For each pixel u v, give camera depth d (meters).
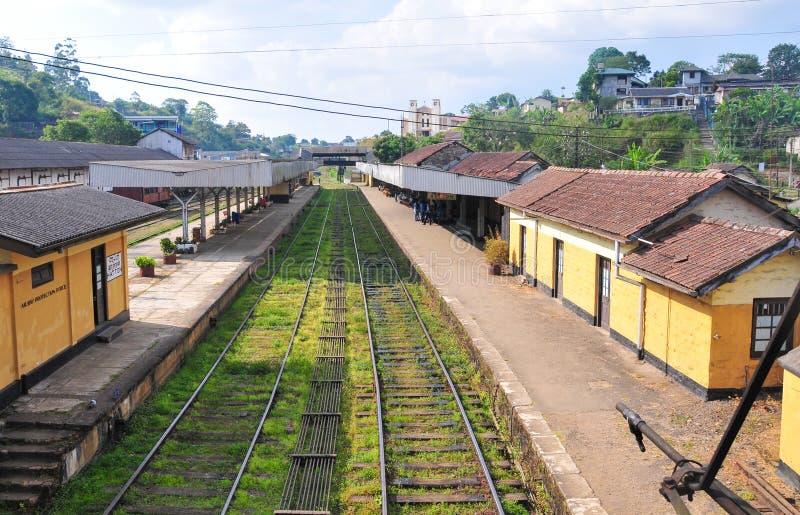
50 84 123.44
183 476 9.27
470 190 26.28
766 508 7.80
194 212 46.34
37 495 8.38
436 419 11.41
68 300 12.70
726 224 12.34
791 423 8.38
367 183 95.31
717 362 10.98
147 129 111.56
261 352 15.21
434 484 9.05
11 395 10.50
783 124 61.97
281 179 40.34
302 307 19.38
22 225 10.85
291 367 14.11
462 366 14.37
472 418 11.47
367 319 17.98
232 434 10.68
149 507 8.39
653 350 12.94
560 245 18.77
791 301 3.12
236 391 12.68
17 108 88.88
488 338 14.87
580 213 16.73
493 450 10.18
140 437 10.53
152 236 33.16
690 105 84.81
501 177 27.03
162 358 13.09
